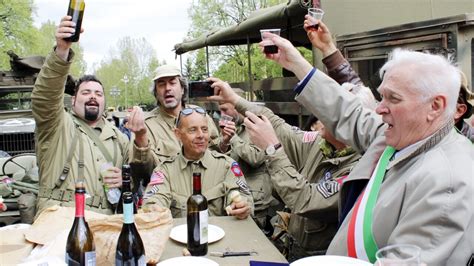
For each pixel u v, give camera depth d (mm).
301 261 1712
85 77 3189
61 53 2682
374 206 1759
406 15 4477
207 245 2049
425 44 3537
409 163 1729
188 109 2744
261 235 2250
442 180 1557
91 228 1768
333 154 2574
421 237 1547
